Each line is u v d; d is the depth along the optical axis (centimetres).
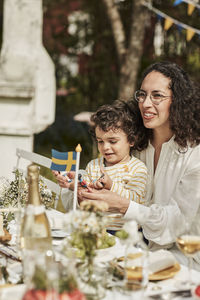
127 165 275
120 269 172
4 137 432
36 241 170
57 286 131
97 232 160
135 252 155
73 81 898
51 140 870
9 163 431
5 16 447
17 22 441
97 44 834
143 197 269
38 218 175
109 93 848
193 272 179
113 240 195
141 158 284
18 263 180
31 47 447
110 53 823
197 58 746
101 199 234
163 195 262
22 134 432
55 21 854
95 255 160
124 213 237
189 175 255
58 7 841
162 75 258
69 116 905
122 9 750
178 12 705
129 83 627
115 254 187
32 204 178
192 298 155
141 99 263
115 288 159
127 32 742
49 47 870
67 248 161
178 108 256
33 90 431
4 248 200
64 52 873
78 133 878
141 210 236
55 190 280
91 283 155
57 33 860
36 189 179
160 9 711
